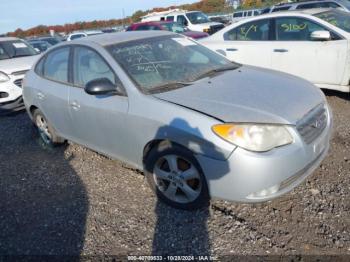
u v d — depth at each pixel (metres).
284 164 2.44
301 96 2.88
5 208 3.36
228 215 2.87
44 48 15.27
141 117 2.89
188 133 2.58
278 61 5.81
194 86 3.04
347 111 4.92
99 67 3.39
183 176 2.83
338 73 5.18
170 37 3.94
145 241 2.69
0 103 6.57
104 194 3.40
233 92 2.87
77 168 4.03
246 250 2.49
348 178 3.21
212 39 6.76
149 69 3.25
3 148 4.95
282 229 2.65
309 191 3.07
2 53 7.82
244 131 2.41
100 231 2.85
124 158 3.36
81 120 3.62
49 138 4.66
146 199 3.23
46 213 3.20
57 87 3.93
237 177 2.46
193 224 2.82
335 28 5.24
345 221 2.66
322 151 2.88
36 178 3.92
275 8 12.22
